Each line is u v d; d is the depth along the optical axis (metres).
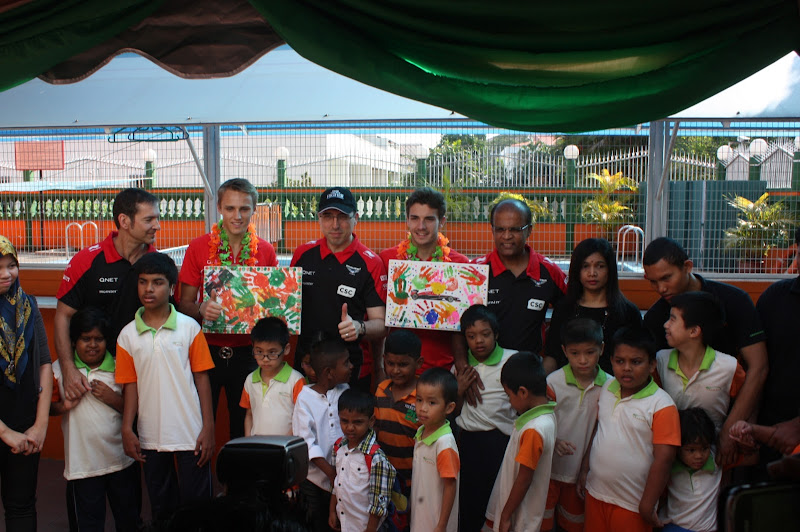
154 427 2.87
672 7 2.26
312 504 2.82
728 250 4.11
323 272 3.20
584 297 2.98
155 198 3.17
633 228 4.10
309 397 2.85
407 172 4.30
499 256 3.19
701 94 2.35
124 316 3.14
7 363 2.70
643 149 4.09
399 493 2.76
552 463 2.78
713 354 2.57
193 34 2.73
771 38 2.26
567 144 4.17
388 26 2.38
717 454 2.52
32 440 2.73
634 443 2.48
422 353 3.21
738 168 4.11
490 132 4.21
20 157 4.73
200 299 3.53
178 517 1.38
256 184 4.39
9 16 2.61
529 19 2.32
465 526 2.95
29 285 4.50
